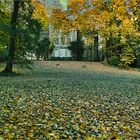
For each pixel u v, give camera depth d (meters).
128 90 20.53
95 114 11.69
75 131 8.88
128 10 49.66
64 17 52.28
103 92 18.62
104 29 48.84
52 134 8.38
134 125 10.16
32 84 21.30
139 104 14.77
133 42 48.84
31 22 29.33
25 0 29.16
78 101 14.66
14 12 29.23
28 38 28.78
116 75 36.97
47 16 52.62
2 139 7.71
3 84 20.78
